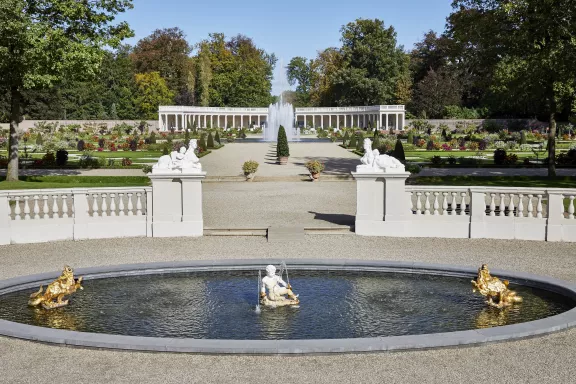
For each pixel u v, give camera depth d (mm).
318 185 43188
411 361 11508
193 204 24781
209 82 147375
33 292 16891
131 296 16531
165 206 24719
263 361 11555
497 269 18391
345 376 10820
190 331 13703
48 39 35469
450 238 24203
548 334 12906
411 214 24812
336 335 13383
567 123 109625
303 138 114062
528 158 61031
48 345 12492
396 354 11875
